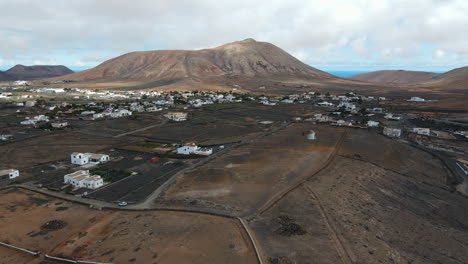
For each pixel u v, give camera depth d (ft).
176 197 205.16
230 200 197.26
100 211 186.91
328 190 212.84
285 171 255.70
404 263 136.36
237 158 299.79
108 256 133.90
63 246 144.97
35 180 243.19
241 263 127.54
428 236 170.81
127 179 245.65
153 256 132.77
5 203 198.59
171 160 300.20
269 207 185.06
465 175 283.59
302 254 133.59
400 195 229.04
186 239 146.61
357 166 276.00
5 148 338.13
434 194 238.68
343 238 149.59
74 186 229.86
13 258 138.92
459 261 149.28
